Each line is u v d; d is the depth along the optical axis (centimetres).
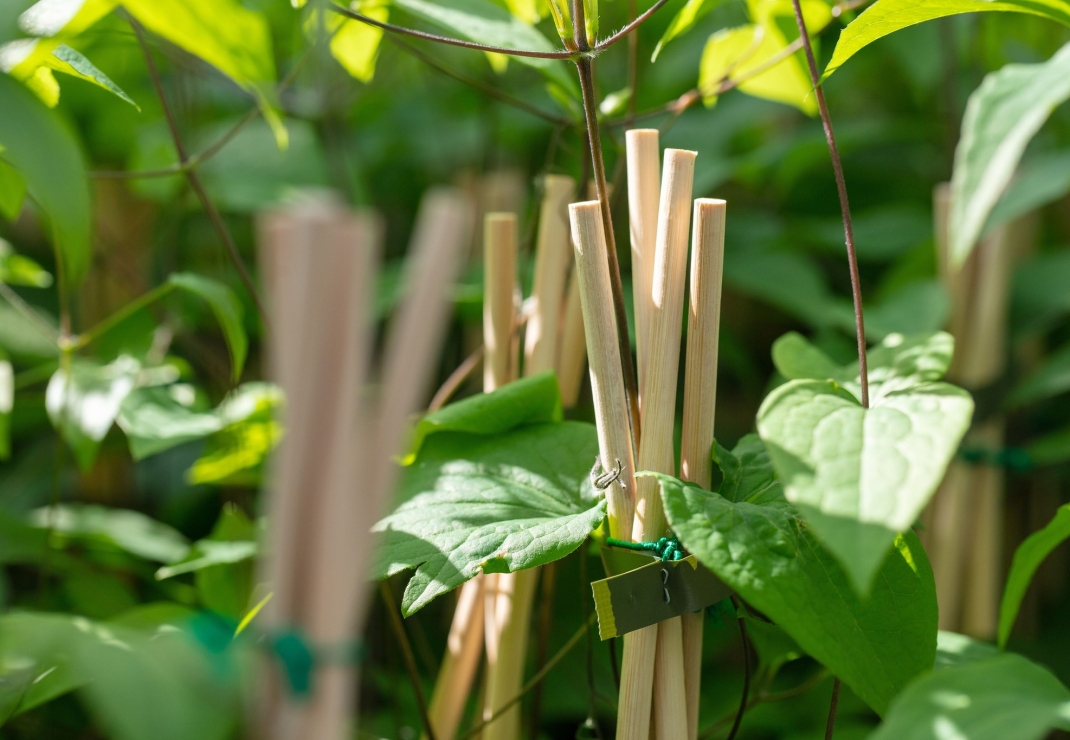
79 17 96
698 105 184
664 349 93
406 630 130
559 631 127
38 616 93
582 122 105
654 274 93
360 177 172
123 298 150
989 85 101
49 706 118
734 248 162
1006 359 128
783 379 130
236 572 114
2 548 115
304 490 85
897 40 162
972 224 99
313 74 155
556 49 107
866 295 169
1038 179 128
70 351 112
